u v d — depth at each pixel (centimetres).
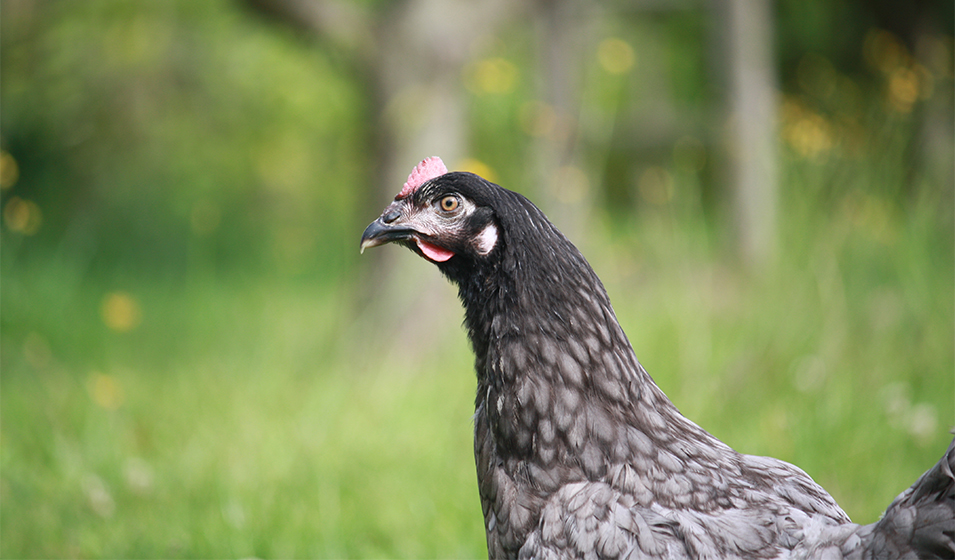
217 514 767
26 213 1424
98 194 2391
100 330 1429
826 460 806
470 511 767
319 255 2306
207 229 2244
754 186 1384
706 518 411
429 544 729
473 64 1484
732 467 449
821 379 920
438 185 473
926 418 868
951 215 1066
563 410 439
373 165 1329
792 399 909
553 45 1516
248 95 2153
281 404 993
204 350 1325
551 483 438
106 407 973
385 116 1307
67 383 1102
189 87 2170
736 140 1403
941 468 355
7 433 938
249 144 2281
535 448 442
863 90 1642
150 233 2378
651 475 429
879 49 1314
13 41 1720
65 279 1519
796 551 397
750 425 882
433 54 1301
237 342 1359
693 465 438
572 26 1538
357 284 1328
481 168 1261
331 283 2030
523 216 455
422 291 1256
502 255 457
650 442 439
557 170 1423
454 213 467
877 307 1005
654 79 2317
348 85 1981
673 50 2348
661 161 2078
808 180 1175
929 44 1311
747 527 406
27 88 2067
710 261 1202
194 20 1842
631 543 401
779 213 1150
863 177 1070
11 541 739
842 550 382
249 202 2508
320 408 965
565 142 1448
